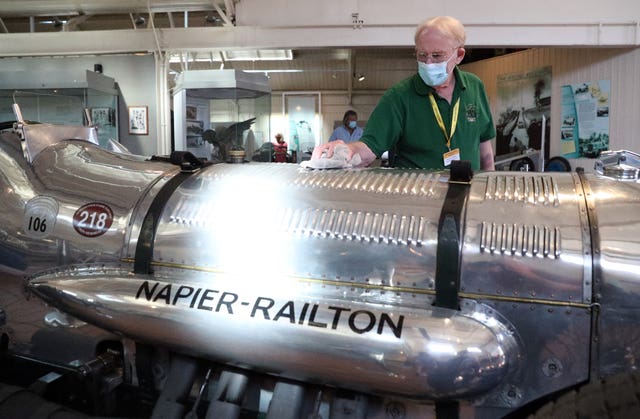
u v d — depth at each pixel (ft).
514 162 20.54
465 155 5.72
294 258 4.01
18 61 20.36
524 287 3.52
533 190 4.02
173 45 19.93
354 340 3.50
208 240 4.29
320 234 4.02
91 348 4.90
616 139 19.69
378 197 4.18
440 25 5.16
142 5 19.33
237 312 3.83
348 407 3.81
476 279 3.61
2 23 21.04
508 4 18.22
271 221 4.21
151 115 20.61
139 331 4.11
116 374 4.82
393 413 3.84
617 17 17.97
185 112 18.20
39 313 5.09
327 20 18.97
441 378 3.33
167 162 5.39
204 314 3.90
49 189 5.20
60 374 5.11
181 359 4.31
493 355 3.34
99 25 24.41
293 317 3.69
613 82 19.53
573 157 21.26
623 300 3.36
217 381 4.39
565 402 3.18
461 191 4.09
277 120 38.37
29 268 5.05
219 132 19.42
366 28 18.86
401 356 3.38
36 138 5.66
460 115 5.61
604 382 3.16
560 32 18.24
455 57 5.29
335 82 36.63
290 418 3.85
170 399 4.19
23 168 5.49
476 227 3.74
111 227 4.71
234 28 19.44
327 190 4.37
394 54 31.01
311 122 38.29
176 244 4.37
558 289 3.47
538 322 3.50
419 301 3.69
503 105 24.27
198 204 4.52
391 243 3.84
